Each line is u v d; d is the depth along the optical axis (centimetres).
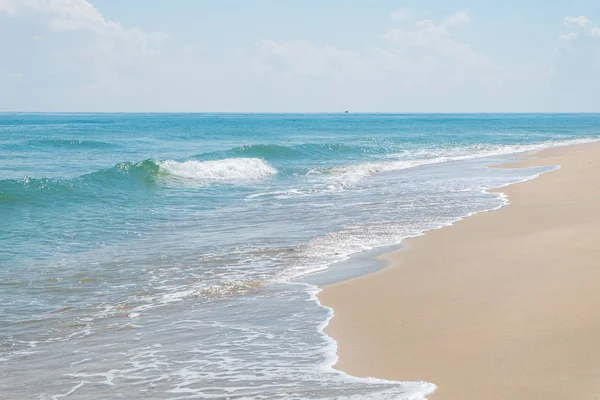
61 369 630
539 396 495
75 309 848
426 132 7644
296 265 1055
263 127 9369
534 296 747
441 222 1399
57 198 1852
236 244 1260
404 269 972
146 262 1120
